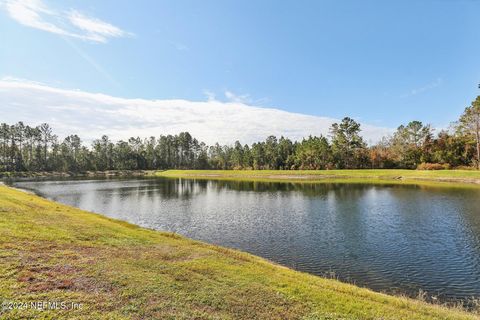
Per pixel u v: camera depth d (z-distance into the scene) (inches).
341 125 4293.8
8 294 301.1
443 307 443.2
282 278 459.8
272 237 923.4
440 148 3710.6
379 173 3376.0
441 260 715.4
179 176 4699.8
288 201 1681.8
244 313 326.6
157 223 1150.3
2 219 602.5
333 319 333.7
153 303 322.7
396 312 369.4
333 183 2827.3
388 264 693.3
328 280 515.5
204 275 431.5
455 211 1294.3
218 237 933.8
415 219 1149.1
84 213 986.7
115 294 331.9
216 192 2241.6
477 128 3240.7
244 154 5664.4
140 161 6166.3
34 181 3531.0
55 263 399.5
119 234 638.5
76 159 5516.7
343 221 1133.1
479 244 832.9
